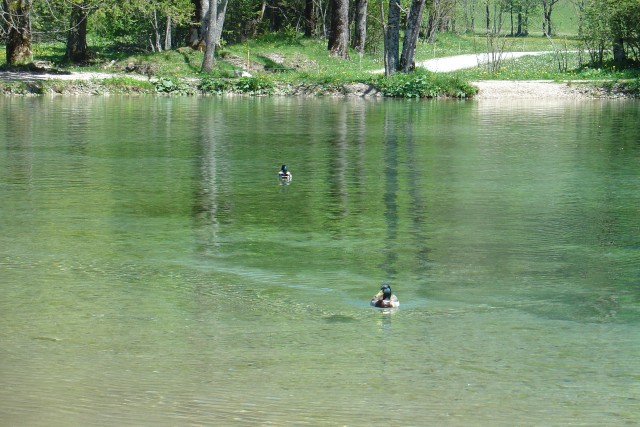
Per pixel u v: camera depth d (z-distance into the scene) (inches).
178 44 3216.0
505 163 1048.2
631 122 1539.1
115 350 435.8
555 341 453.1
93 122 1470.2
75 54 2605.8
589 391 389.1
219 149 1151.0
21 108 1707.7
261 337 456.8
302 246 651.5
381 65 2751.0
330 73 2374.5
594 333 466.3
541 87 2161.7
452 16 3880.4
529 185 903.7
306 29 3075.8
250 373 406.9
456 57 3120.1
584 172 984.3
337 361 422.3
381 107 1845.5
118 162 1026.1
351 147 1185.4
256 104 1897.1
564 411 368.2
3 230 687.7
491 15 5191.9
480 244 661.3
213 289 543.5
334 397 379.6
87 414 359.6
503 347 444.1
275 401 375.2
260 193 853.2
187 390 385.1
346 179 933.8
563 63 2753.4
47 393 381.4
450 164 1037.8
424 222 733.9
